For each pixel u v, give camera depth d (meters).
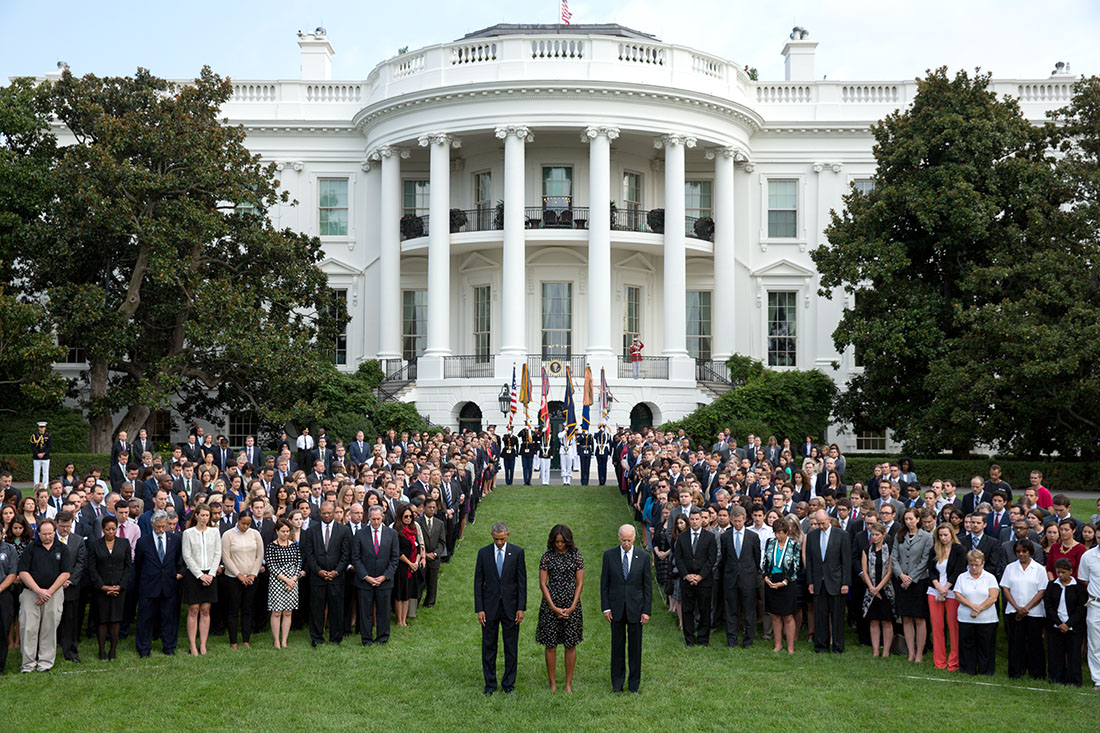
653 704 10.84
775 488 16.16
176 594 12.79
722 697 11.07
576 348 38.50
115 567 12.41
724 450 24.84
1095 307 26.34
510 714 10.53
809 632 13.74
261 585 13.89
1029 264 27.02
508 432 30.25
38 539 12.09
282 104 40.78
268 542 13.52
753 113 38.59
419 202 40.75
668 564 14.55
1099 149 29.05
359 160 40.62
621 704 10.84
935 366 27.91
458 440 25.88
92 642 13.34
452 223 38.50
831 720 10.35
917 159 29.61
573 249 38.41
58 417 32.38
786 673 11.97
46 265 29.09
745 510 13.80
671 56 37.16
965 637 12.02
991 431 27.95
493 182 39.09
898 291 30.14
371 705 10.80
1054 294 26.53
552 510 22.83
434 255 36.41
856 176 40.50
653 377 36.03
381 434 32.34
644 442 23.19
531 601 15.53
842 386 39.72
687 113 36.78
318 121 40.25
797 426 33.47
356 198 40.62
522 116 35.66
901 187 29.72
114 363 31.77
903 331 29.67
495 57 36.62
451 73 36.50
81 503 13.70
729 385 36.81
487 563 11.31
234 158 30.50
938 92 30.38
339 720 10.35
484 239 36.50
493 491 26.56
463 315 39.69
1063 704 10.86
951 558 12.24
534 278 38.56
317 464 18.33
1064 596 11.52
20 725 10.16
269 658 12.55
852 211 31.58
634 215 38.97
